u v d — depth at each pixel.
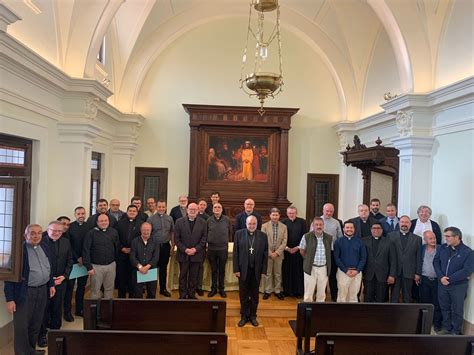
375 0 7.09
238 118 10.29
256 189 10.48
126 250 6.35
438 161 6.75
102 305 3.93
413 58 6.93
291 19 10.49
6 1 5.05
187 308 3.97
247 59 10.80
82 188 6.74
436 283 5.92
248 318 6.16
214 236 6.80
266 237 6.04
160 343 3.00
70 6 6.37
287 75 10.89
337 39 10.19
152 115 10.71
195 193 10.24
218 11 10.45
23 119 5.39
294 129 10.91
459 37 6.38
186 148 10.75
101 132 9.02
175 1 9.62
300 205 10.90
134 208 6.49
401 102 7.02
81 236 5.95
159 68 10.72
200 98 10.77
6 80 4.89
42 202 6.07
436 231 6.30
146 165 10.69
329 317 4.07
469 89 5.69
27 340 4.46
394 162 7.76
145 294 7.07
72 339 2.98
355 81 10.46
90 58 6.75
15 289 4.39
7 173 5.35
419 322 4.09
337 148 10.98
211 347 2.99
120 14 9.34
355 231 6.60
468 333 5.67
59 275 5.21
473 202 5.82
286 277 7.07
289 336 5.66
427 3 6.77
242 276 5.94
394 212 6.78
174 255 7.22
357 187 10.69
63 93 6.57
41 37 5.91
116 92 10.02
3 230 4.33
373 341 3.08
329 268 6.04
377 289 6.05
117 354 3.00
